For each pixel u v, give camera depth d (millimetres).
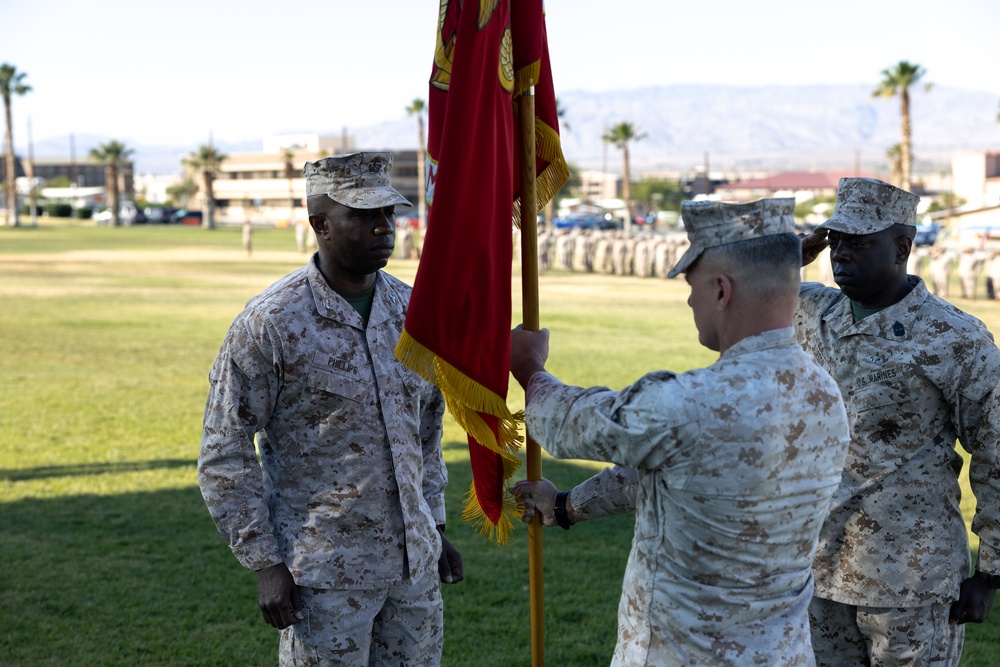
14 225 72750
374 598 3158
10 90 73125
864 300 3287
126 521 6898
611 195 145000
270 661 4691
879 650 3297
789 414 2213
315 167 3146
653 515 2285
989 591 3217
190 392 12031
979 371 3113
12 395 11641
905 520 3211
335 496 3111
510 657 4730
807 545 2316
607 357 15102
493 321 2752
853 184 3260
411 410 3262
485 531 3072
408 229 41531
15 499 7422
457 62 2699
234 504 3020
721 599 2219
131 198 129375
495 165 2732
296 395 3090
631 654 2324
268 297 3107
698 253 2279
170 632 5004
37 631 4965
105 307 21688
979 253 26797
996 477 3129
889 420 3213
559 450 2381
